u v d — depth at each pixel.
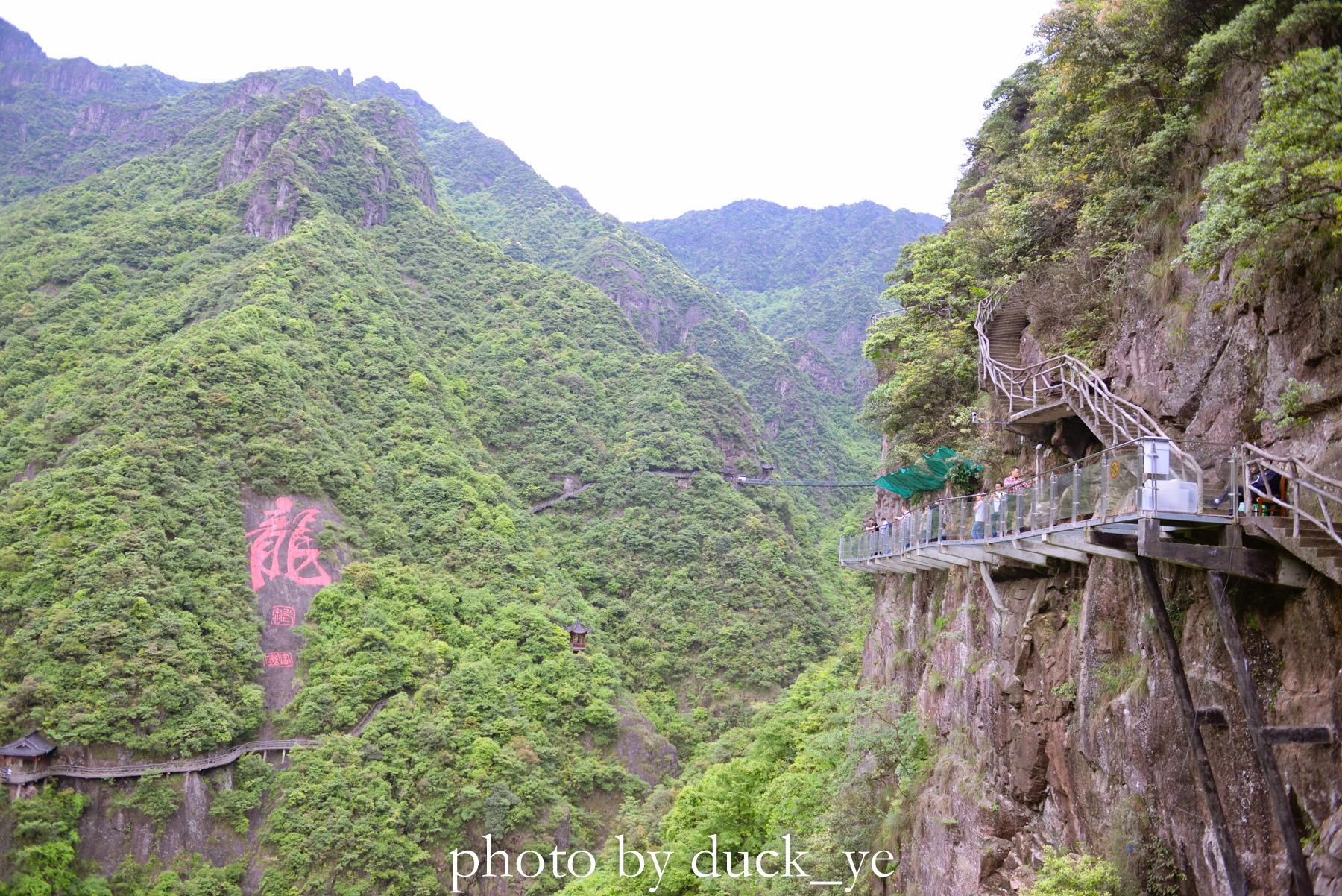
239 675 67.88
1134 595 14.13
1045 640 17.19
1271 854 10.76
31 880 54.28
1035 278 23.48
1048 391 18.78
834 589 107.38
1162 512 11.61
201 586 69.88
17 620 64.31
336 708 68.75
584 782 70.88
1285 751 10.79
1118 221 18.73
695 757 68.56
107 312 110.56
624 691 82.31
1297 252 12.23
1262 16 13.82
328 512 83.00
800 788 33.03
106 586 65.19
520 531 97.31
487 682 73.88
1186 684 11.75
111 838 58.66
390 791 65.25
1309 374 11.96
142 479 72.62
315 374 97.94
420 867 62.69
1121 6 18.48
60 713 59.66
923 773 22.36
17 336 103.88
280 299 102.56
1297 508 10.50
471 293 144.88
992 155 40.34
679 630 93.38
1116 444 13.61
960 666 21.31
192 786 61.69
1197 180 16.08
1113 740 13.99
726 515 108.38
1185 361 15.09
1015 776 17.25
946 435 27.42
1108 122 19.02
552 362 132.00
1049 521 15.04
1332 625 10.46
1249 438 13.28
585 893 44.22
